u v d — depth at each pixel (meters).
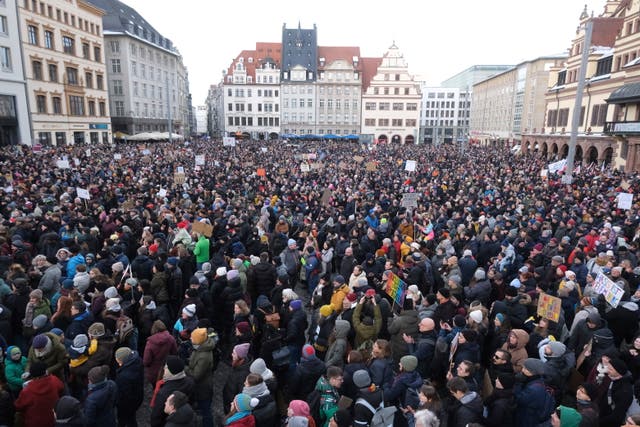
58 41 52.09
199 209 15.91
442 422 6.34
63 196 16.92
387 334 8.22
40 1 48.53
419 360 6.75
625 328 7.89
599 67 48.06
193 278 8.53
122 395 6.08
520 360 6.28
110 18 71.38
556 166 31.69
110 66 71.00
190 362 6.49
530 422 5.34
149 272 9.81
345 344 6.79
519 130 79.56
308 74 94.62
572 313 8.58
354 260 11.05
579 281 10.27
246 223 14.27
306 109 95.56
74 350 6.20
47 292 8.75
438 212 17.27
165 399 5.39
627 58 41.28
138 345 8.62
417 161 41.06
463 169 33.62
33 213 14.48
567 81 54.78
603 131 40.97
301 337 7.52
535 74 73.00
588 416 5.00
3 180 21.38
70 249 10.41
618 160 40.38
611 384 5.67
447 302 7.76
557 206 18.27
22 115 46.28
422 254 10.81
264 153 46.34
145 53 77.31
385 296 9.92
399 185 24.91
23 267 10.02
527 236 13.02
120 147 48.72
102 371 5.49
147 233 12.08
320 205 18.78
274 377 5.89
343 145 66.50
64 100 53.59
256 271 9.73
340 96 95.06
